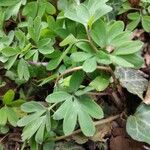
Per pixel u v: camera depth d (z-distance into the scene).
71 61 0.18
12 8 0.21
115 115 0.19
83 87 0.17
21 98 0.21
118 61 0.16
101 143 0.19
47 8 0.21
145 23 0.21
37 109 0.17
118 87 0.19
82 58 0.17
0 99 0.20
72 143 0.19
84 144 0.19
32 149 0.18
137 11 0.22
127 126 0.18
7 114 0.19
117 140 0.19
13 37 0.20
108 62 0.16
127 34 0.17
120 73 0.19
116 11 0.22
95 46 0.17
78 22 0.18
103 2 0.17
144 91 0.19
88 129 0.16
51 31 0.19
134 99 0.19
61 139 0.19
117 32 0.17
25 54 0.19
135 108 0.19
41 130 0.17
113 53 0.17
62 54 0.18
